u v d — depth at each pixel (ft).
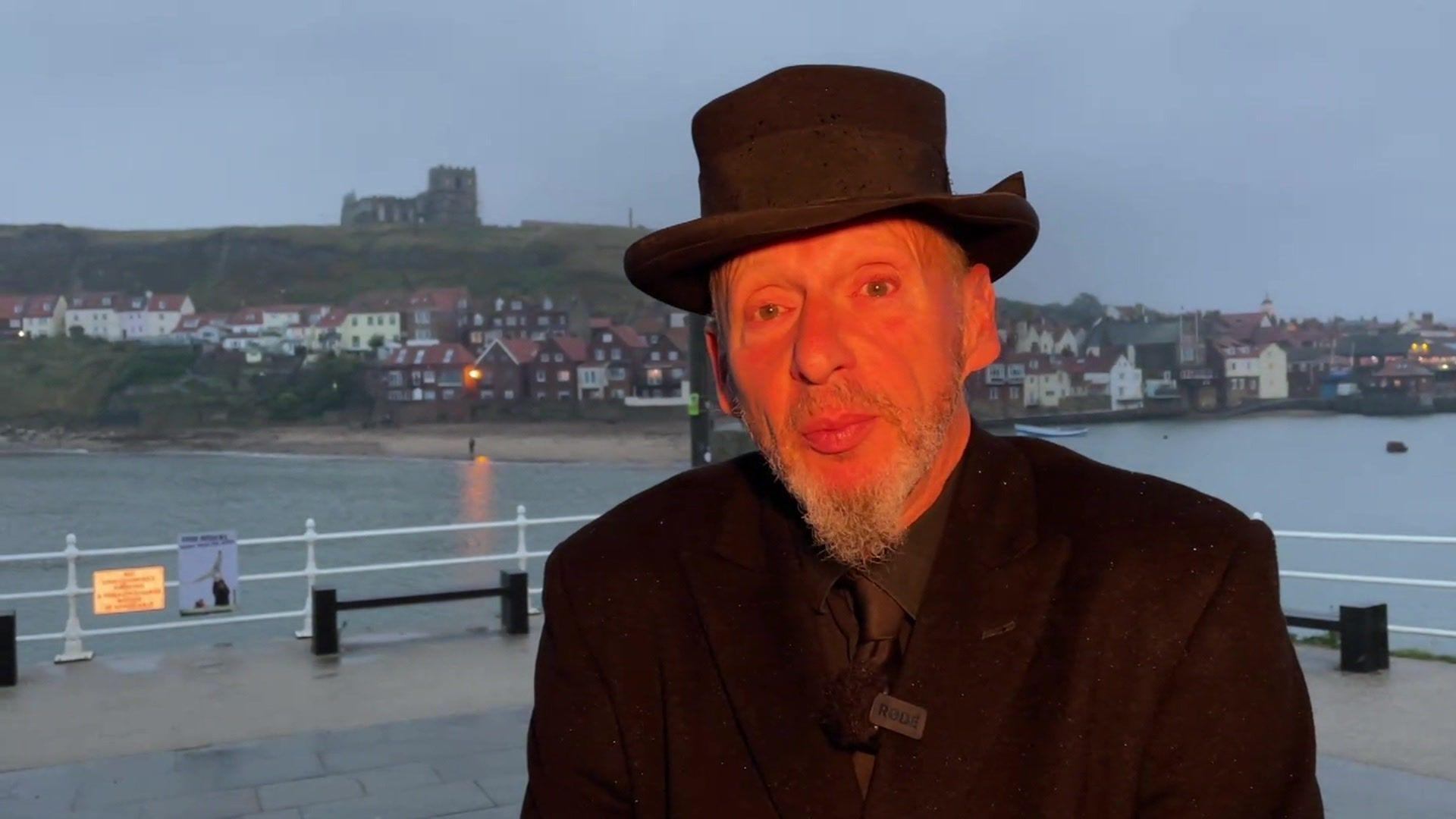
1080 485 3.88
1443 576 62.49
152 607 28.68
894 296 3.66
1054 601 3.58
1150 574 3.53
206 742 20.99
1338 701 21.89
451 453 295.89
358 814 17.08
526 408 351.46
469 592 30.04
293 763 19.70
